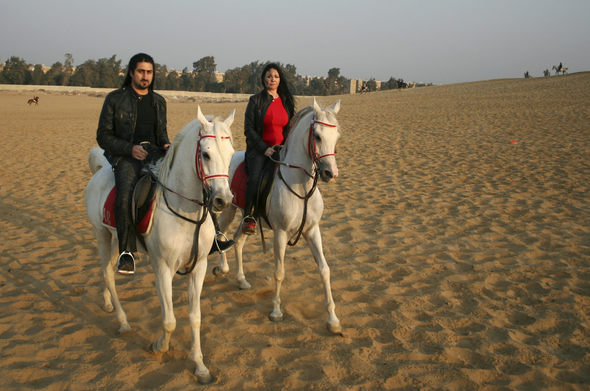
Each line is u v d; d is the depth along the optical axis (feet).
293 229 13.92
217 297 16.12
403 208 27.58
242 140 59.98
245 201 15.03
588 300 15.33
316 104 12.81
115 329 13.82
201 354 11.59
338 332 13.55
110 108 12.07
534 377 11.30
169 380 11.16
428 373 11.53
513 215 25.48
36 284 16.98
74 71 401.29
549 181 33.04
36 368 11.60
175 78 408.67
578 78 157.79
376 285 17.02
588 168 36.47
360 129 68.59
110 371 11.57
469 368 11.68
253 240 22.65
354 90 569.23
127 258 11.39
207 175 9.85
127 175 11.83
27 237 22.40
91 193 13.58
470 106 97.71
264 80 15.12
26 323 14.02
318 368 11.72
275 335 13.53
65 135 65.31
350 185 33.86
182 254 11.18
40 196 30.89
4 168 40.60
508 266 18.47
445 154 45.55
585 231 22.40
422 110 96.17
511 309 14.90
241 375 11.46
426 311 14.90
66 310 14.97
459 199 29.19
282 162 13.97
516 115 75.61
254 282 17.43
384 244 21.48
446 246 20.97
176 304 15.60
